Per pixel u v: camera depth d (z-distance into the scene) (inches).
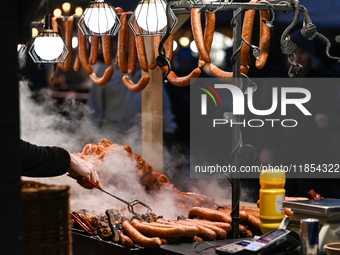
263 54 97.0
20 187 47.5
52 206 52.1
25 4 58.6
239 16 84.3
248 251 67.1
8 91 46.9
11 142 47.0
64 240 53.1
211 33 100.4
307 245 64.1
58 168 83.4
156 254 81.9
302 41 173.9
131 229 85.5
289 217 76.9
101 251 90.2
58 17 145.1
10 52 46.9
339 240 69.4
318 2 166.7
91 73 139.6
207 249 78.0
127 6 160.9
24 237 49.6
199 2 82.6
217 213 93.3
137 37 120.6
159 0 89.8
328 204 72.2
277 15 175.9
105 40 131.6
